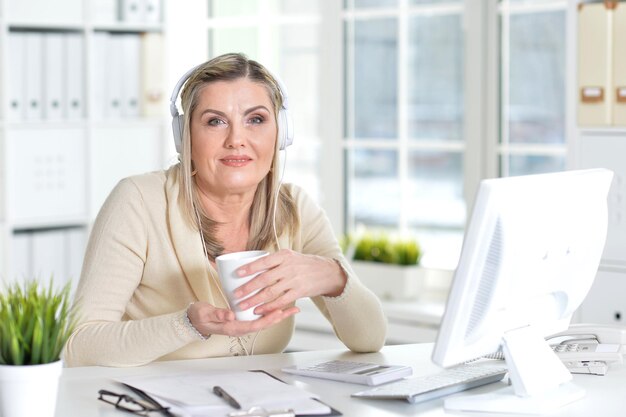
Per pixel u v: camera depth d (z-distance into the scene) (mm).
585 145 3691
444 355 1863
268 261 2162
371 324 2449
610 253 3631
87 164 4668
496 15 4543
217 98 2414
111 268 2406
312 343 4711
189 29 5250
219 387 1974
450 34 4684
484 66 4582
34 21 4426
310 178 5223
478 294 1879
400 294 4617
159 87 4891
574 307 2156
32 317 1768
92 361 2285
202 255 2484
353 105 5043
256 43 5285
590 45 3631
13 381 1746
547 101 4445
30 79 4469
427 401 1995
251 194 2553
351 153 5059
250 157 2439
